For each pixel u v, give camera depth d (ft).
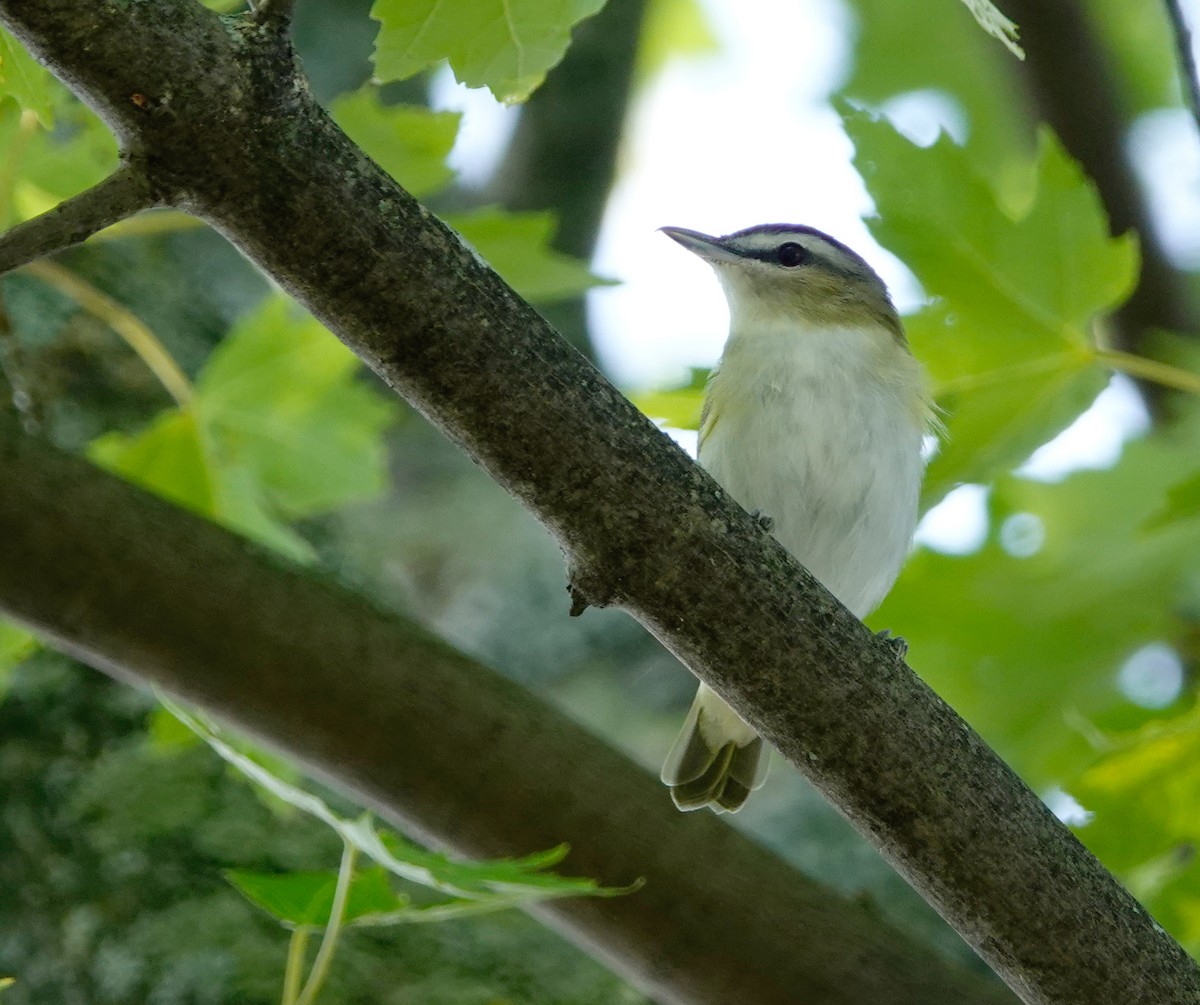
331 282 16.40
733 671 17.87
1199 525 32.45
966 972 23.38
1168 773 27.53
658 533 17.37
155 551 23.22
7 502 22.86
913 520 33.45
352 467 30.04
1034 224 26.76
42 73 21.02
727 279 35.63
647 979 23.34
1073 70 37.45
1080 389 27.17
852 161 27.12
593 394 17.19
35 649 29.50
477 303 16.75
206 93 15.43
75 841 27.71
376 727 23.11
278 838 28.19
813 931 23.00
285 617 23.30
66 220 15.51
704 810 23.75
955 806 18.08
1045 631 32.48
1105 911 18.42
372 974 27.07
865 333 34.50
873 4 48.55
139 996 26.21
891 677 18.06
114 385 32.91
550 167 47.70
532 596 41.65
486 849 23.12
